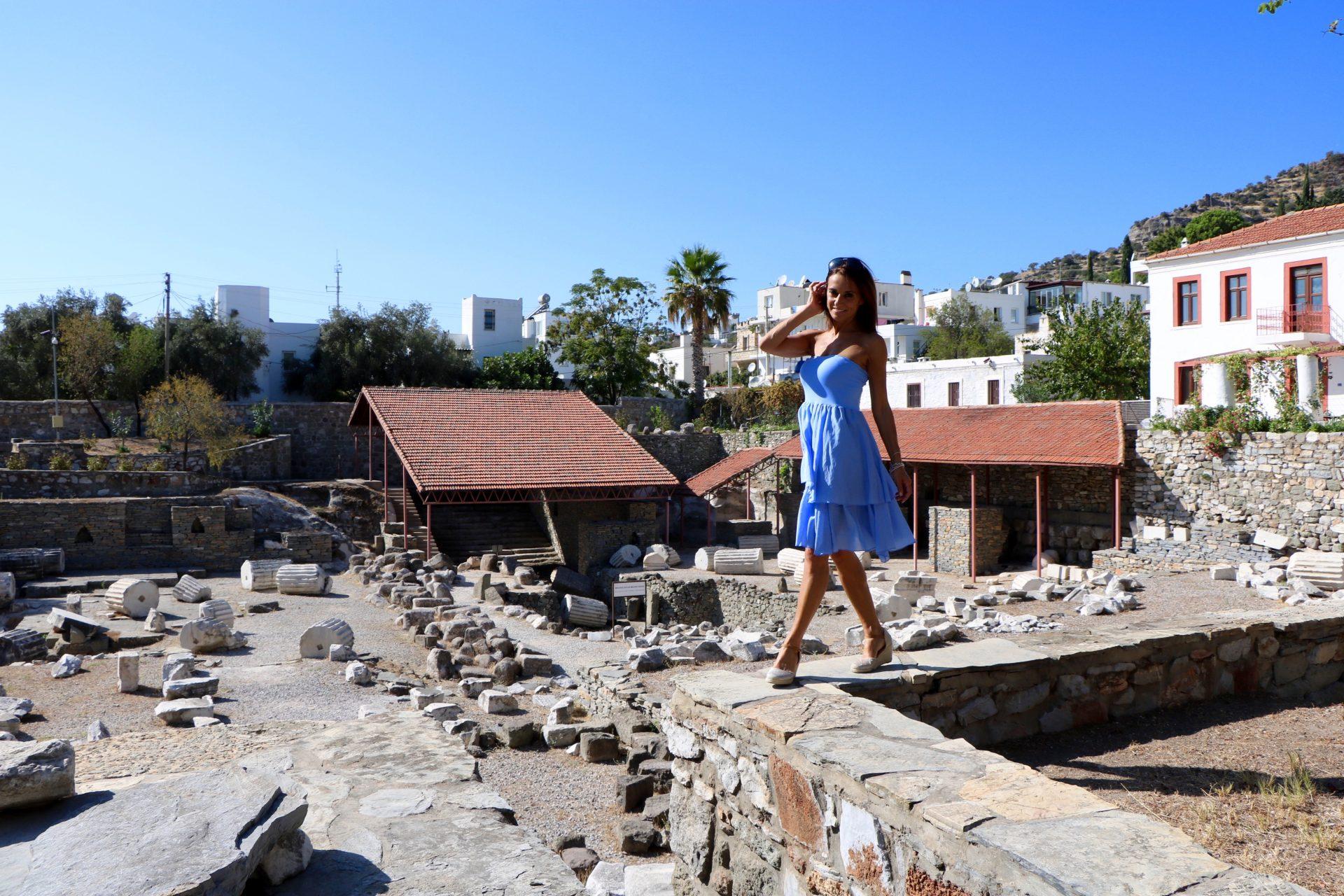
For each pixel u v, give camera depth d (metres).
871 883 3.34
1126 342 42.19
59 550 25.94
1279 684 6.93
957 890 2.86
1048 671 5.73
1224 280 33.09
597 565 31.73
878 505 4.37
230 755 5.50
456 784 5.00
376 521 36.84
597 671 12.33
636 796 8.88
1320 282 30.55
